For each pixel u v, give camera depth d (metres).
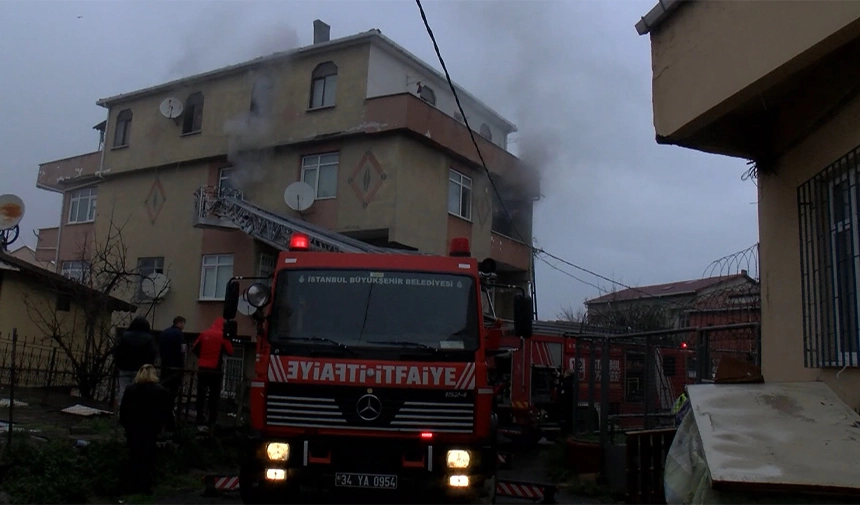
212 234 24.33
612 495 9.36
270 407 7.04
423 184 22.06
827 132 5.93
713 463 4.32
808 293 6.11
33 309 17.27
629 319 28.33
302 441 6.93
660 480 6.37
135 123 27.38
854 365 5.38
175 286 24.83
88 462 8.44
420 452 6.94
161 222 25.91
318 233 18.16
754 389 5.23
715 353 8.16
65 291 17.97
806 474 4.18
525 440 15.14
